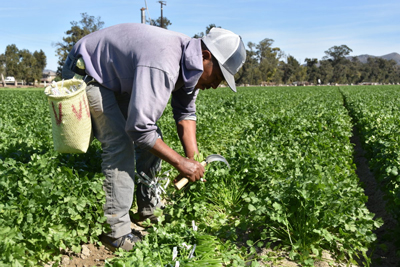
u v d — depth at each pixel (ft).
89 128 9.32
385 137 22.22
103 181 10.30
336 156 18.12
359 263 11.00
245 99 58.80
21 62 312.50
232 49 8.99
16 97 66.08
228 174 13.97
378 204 16.87
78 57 9.34
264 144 18.11
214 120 27.86
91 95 9.29
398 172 14.49
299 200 10.95
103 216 10.13
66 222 10.06
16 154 11.89
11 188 9.71
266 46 411.34
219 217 12.51
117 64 8.97
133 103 8.48
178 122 11.79
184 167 9.59
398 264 10.94
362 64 499.92
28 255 9.17
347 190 12.02
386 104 50.88
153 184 11.75
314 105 48.91
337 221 10.49
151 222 12.41
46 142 15.58
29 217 9.10
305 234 10.68
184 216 12.26
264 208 11.09
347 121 36.32
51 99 8.73
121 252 9.22
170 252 9.34
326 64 454.81
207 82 9.46
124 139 9.67
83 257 10.16
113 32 9.14
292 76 428.56
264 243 11.33
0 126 20.53
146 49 8.57
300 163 14.61
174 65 8.68
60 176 10.35
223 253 9.87
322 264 10.39
